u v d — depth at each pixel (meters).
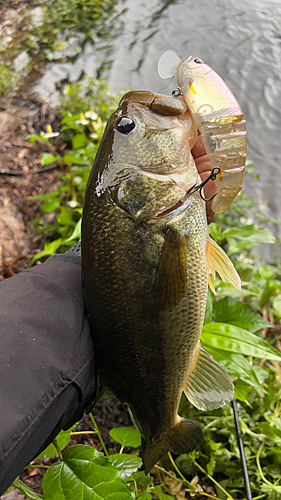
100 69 1.85
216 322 0.65
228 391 0.41
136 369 0.38
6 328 0.31
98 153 0.39
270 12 2.18
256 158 1.49
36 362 0.30
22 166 1.25
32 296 0.34
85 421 0.68
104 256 0.36
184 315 0.38
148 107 0.38
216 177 0.35
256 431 0.68
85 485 0.35
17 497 0.55
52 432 0.31
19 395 0.29
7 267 0.98
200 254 0.39
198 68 0.35
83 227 0.37
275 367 0.79
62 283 0.36
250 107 1.68
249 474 0.64
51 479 0.36
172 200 0.37
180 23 2.13
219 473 0.66
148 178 0.36
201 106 0.34
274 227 1.27
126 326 0.36
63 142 1.38
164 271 0.36
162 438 0.43
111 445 0.66
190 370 0.42
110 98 1.51
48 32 2.08
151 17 2.19
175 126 0.38
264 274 0.84
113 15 2.20
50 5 2.30
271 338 0.90
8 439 0.28
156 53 1.95
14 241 1.04
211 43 1.99
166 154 0.37
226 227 1.16
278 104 1.70
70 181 1.12
